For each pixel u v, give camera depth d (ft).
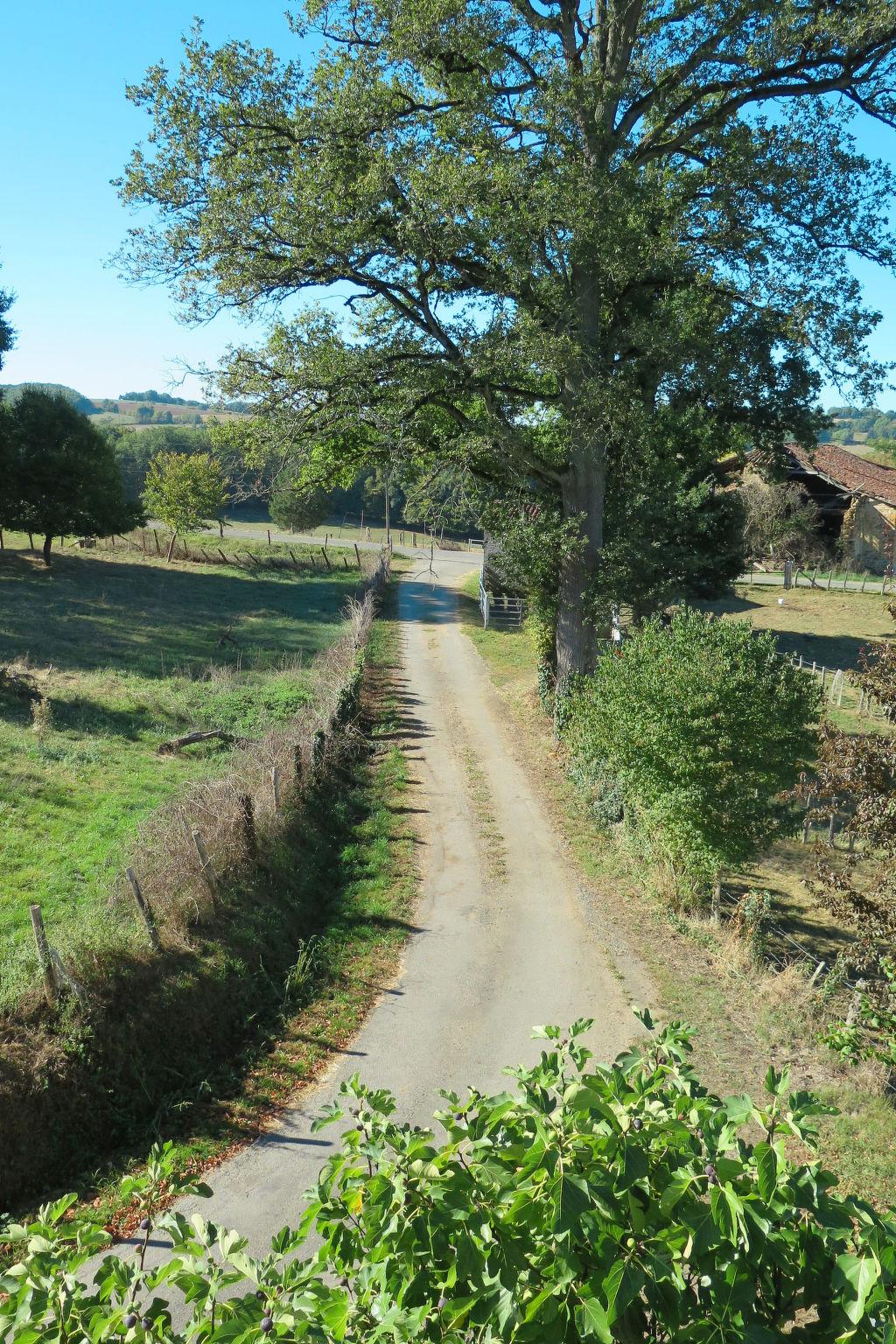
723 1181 10.11
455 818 67.97
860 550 181.68
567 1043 12.51
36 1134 31.73
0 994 34.58
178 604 152.05
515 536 84.69
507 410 84.58
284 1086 37.55
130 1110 34.63
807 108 70.44
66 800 58.85
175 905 43.24
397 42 64.80
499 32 67.26
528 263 67.62
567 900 55.26
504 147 70.90
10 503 169.48
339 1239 11.31
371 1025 42.04
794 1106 10.98
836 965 41.70
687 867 53.67
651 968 47.06
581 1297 9.71
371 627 139.74
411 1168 10.48
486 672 115.96
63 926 40.22
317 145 68.39
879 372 71.15
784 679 51.11
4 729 72.18
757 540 164.45
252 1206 30.50
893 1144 32.91
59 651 104.01
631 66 75.05
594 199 64.13
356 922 51.80
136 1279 10.44
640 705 51.83
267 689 95.61
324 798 66.49
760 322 75.10
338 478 90.48
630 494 89.51
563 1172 9.88
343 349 73.41
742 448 88.63
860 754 36.55
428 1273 10.27
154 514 223.51
